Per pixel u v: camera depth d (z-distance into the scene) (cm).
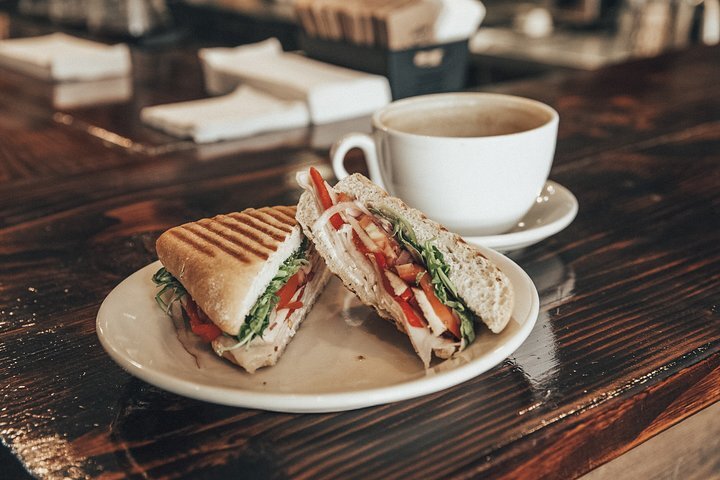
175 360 33
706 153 66
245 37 180
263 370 33
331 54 91
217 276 34
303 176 39
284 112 76
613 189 58
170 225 53
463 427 30
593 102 84
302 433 30
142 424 31
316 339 36
